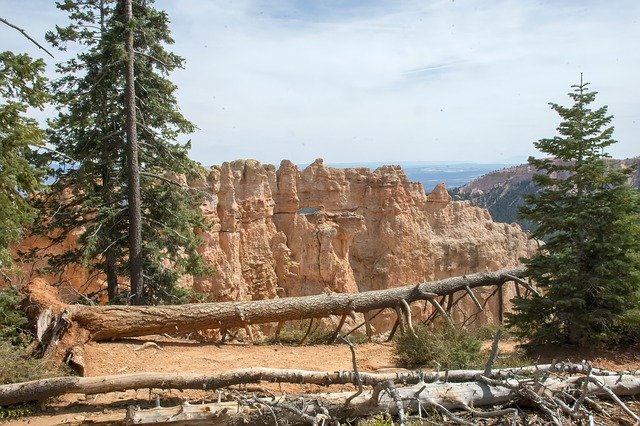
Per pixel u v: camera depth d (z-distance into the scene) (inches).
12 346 393.1
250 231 1115.3
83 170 623.8
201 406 296.0
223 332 545.0
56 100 615.2
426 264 1293.1
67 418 312.2
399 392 298.8
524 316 462.6
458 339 473.7
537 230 460.1
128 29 597.0
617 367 420.8
